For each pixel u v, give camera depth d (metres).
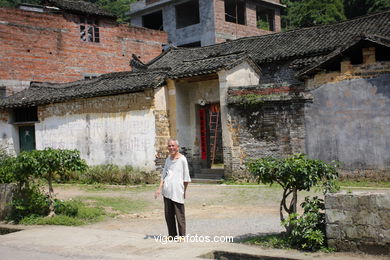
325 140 14.30
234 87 15.47
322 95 14.41
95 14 28.94
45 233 8.61
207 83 17.23
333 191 6.56
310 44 19.44
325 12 36.38
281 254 6.26
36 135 20.08
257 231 8.13
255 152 15.16
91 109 18.20
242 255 6.46
